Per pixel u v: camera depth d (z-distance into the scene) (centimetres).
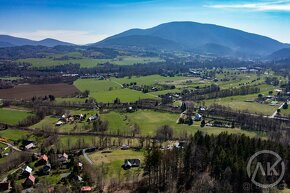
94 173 18288
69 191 16600
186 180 16725
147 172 18425
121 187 17038
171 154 17525
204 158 17238
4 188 17500
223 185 15338
